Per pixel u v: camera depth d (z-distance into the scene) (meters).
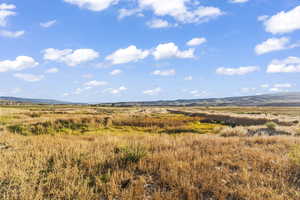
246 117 30.59
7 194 4.15
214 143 9.36
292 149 7.96
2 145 8.70
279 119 28.20
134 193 4.41
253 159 6.68
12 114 27.77
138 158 6.49
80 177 5.21
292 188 4.66
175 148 8.30
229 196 4.46
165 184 4.92
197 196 4.30
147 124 25.41
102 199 4.27
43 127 18.56
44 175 5.39
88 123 22.41
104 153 7.17
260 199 4.21
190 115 43.12
